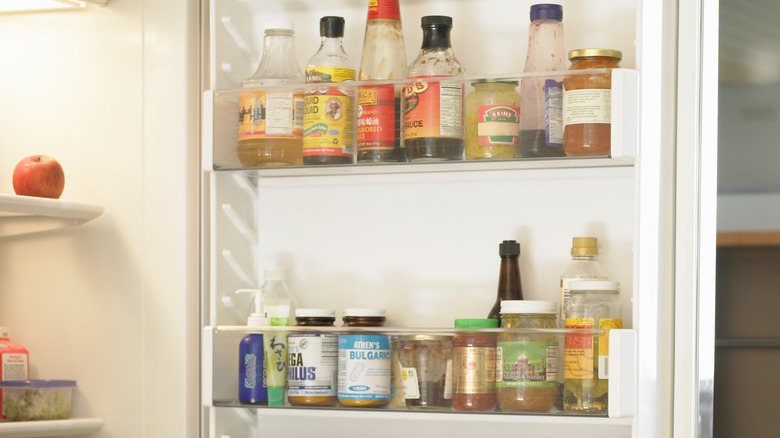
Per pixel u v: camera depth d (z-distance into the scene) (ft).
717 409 4.91
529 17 5.23
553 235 5.29
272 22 5.23
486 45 5.44
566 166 4.94
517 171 5.17
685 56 4.93
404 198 5.53
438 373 4.80
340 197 5.64
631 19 5.23
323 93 4.85
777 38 4.91
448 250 5.44
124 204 5.61
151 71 5.62
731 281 4.91
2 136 5.85
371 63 5.05
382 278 5.53
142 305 5.52
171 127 5.56
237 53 5.53
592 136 4.54
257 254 5.73
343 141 4.87
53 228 5.65
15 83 5.85
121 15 5.70
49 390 5.32
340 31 5.14
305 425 5.57
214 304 5.20
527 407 4.57
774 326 4.89
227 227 5.38
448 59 4.95
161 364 5.46
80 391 5.58
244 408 5.48
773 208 4.90
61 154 5.74
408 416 4.94
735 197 4.92
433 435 5.39
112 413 5.51
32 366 5.67
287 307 5.22
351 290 5.57
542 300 5.26
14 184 5.35
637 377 4.52
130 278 5.56
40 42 5.83
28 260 5.74
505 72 5.40
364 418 5.49
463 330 4.67
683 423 4.81
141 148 5.61
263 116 4.93
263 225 5.74
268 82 5.12
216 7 5.27
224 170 5.03
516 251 5.11
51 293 5.69
